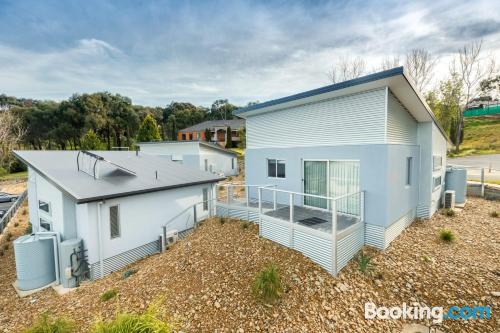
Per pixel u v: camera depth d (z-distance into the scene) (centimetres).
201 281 582
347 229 649
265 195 1084
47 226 957
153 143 2591
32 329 430
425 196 966
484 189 1304
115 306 539
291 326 449
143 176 1049
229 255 686
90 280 780
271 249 705
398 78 638
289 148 968
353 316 481
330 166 850
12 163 3494
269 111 1045
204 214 1211
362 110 756
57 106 4700
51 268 802
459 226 885
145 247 950
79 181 848
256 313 476
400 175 792
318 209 877
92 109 4647
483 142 3316
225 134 4709
